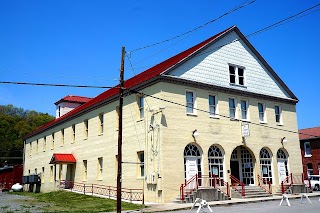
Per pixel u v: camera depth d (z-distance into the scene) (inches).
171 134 906.1
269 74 1223.5
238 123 1072.8
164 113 908.0
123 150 1036.5
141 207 786.8
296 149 1238.3
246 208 748.0
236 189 991.0
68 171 1368.1
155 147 905.5
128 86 1075.9
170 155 890.7
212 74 1040.8
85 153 1272.1
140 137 970.7
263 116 1173.1
